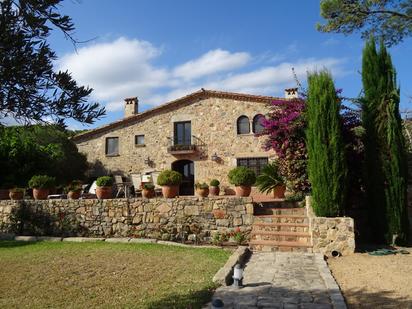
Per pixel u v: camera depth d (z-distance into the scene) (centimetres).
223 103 2045
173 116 2112
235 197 973
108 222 1057
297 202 1050
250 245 877
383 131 910
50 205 1118
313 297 503
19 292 549
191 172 2105
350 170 976
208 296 511
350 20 1255
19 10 276
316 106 898
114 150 2203
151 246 895
